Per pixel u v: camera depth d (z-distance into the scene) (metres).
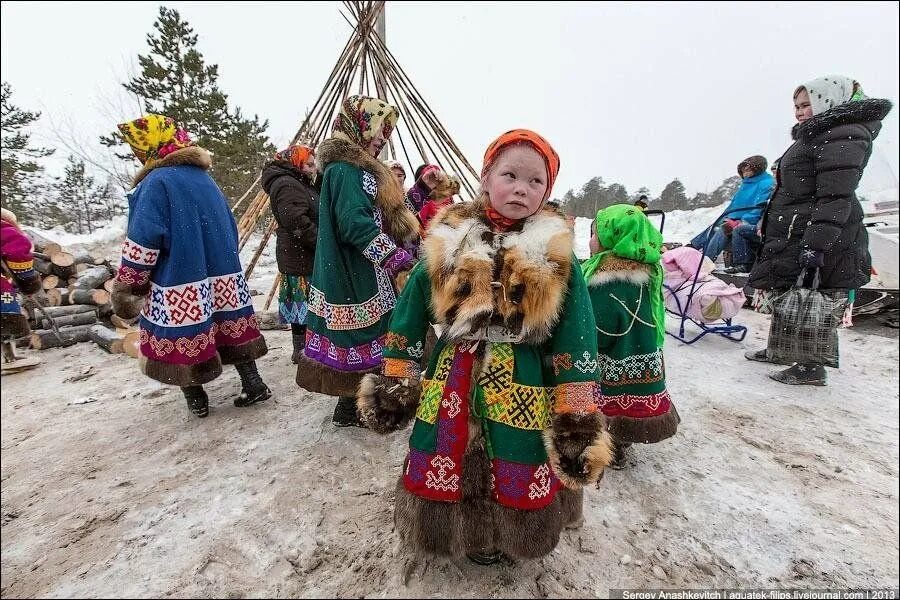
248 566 1.64
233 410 2.88
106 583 1.56
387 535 1.77
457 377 1.38
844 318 3.20
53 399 3.13
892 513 1.94
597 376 1.34
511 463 1.33
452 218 1.39
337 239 2.24
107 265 5.52
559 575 1.59
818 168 2.81
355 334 2.29
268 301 5.10
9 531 1.83
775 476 2.21
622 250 2.13
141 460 2.33
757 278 3.26
